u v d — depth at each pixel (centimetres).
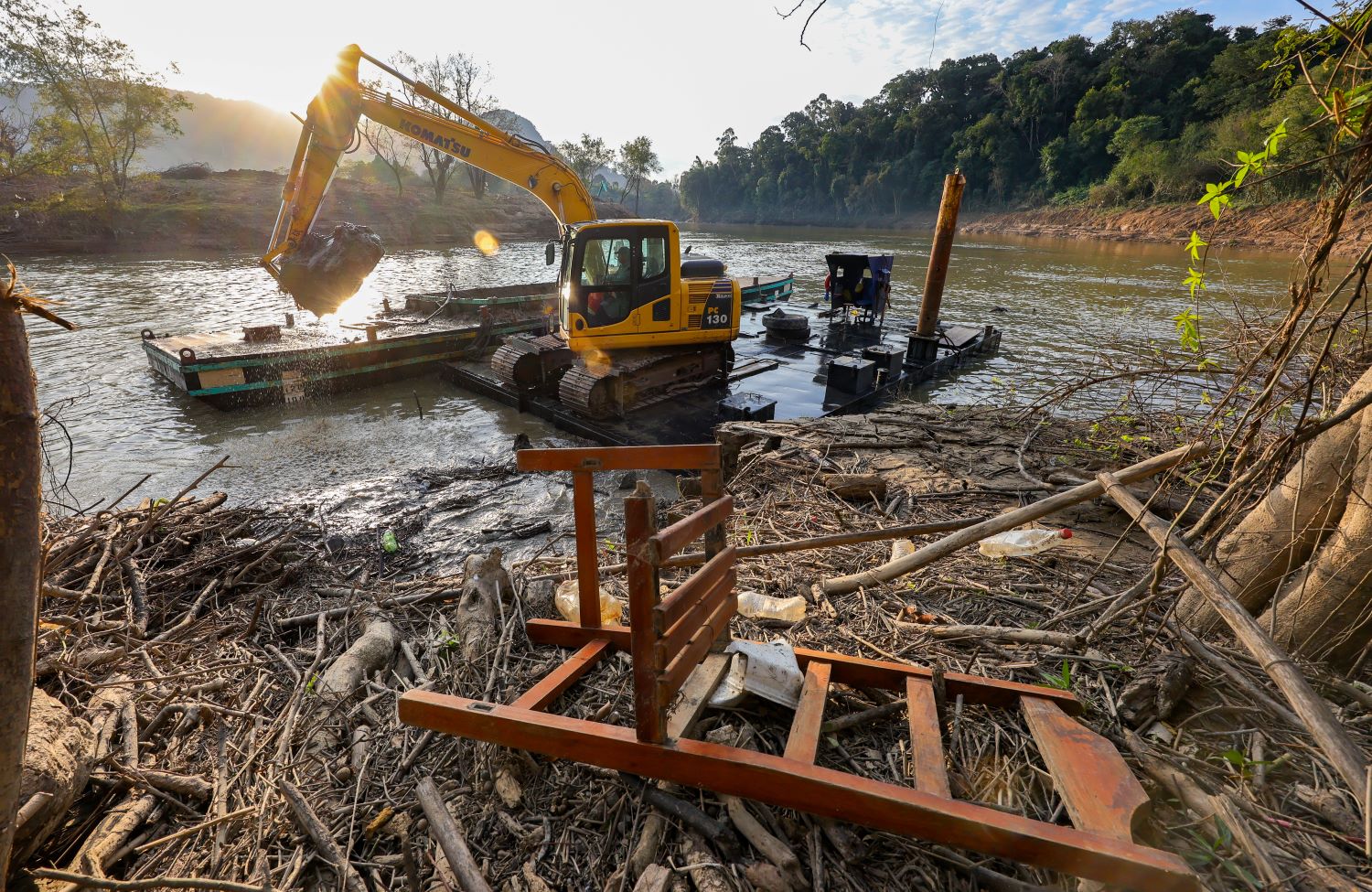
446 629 352
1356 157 185
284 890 209
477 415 1023
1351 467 266
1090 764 211
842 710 273
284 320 1684
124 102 3912
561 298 1010
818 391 1112
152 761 264
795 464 600
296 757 267
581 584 306
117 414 982
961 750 243
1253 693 254
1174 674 263
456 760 259
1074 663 296
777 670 259
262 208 4362
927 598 369
